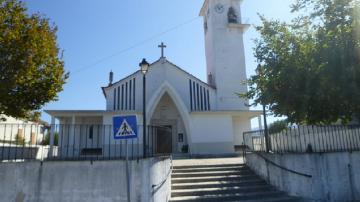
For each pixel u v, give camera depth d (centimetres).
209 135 2528
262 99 1252
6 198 822
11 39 1039
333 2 1070
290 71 1144
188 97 2806
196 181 1209
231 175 1294
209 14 3250
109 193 854
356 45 998
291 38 1223
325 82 998
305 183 1071
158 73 2809
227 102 2909
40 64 1152
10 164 841
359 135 1245
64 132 1457
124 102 2695
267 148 1282
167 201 1023
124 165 870
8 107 1128
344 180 1090
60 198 845
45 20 1223
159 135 1388
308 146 1223
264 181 1240
